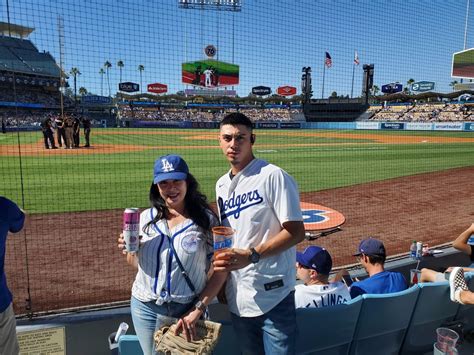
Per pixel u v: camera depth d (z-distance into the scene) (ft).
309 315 8.43
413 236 23.07
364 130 151.02
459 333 11.19
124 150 61.98
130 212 7.29
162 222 7.57
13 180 35.47
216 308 11.53
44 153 55.26
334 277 12.73
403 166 49.78
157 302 7.44
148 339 7.66
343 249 20.56
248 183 7.58
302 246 20.86
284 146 76.64
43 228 22.29
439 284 10.23
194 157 54.95
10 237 20.74
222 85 175.01
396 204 30.58
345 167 48.11
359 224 25.12
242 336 8.07
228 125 7.59
